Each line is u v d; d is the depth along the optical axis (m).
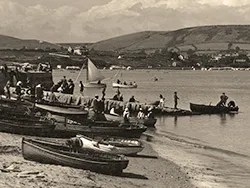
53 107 43.84
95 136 36.47
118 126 40.34
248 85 172.00
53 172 22.98
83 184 21.48
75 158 24.58
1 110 38.25
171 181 25.91
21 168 23.12
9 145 28.80
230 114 72.81
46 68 92.31
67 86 70.69
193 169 29.92
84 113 43.22
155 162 31.06
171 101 98.44
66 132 36.41
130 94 116.56
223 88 152.38
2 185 19.11
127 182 24.00
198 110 71.88
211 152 37.66
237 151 38.81
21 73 78.44
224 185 26.09
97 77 107.00
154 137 44.69
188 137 46.94
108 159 24.84
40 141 26.19
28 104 46.94
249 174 29.22
